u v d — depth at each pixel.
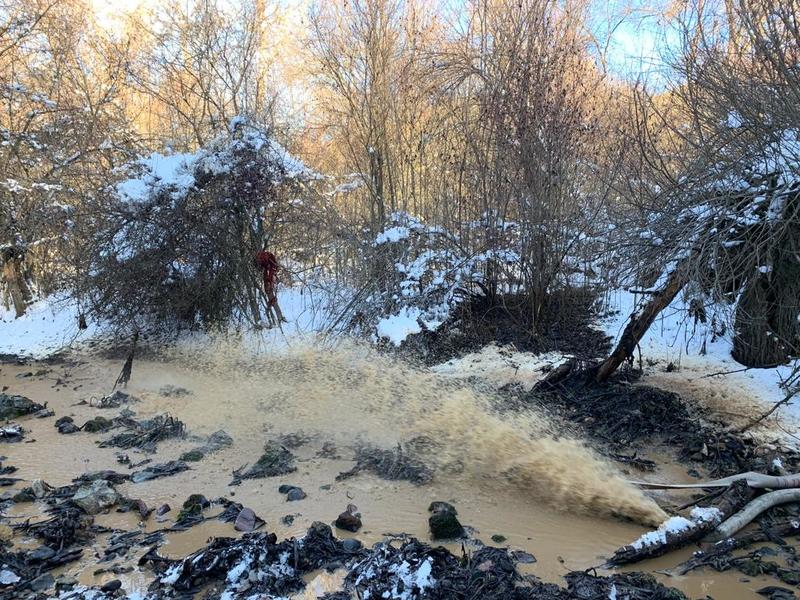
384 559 4.65
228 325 13.70
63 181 17.53
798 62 7.47
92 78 20.86
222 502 6.04
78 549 5.18
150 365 12.38
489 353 11.33
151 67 18.91
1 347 15.20
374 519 5.59
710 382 8.43
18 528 5.54
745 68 8.16
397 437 7.66
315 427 8.16
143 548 5.18
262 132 13.99
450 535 5.20
